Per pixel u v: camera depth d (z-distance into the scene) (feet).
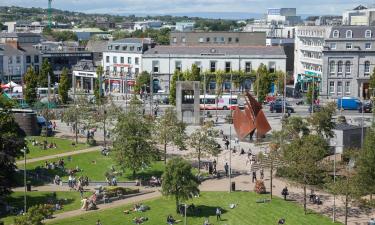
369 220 280.31
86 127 459.32
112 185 348.59
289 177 335.47
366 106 579.48
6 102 357.00
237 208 300.20
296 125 385.70
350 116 549.54
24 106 588.91
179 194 287.69
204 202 310.86
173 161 293.84
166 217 290.15
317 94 622.13
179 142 383.86
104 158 408.05
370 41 654.94
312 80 654.53
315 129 403.13
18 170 375.86
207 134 380.78
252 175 354.33
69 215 295.69
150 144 369.50
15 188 343.67
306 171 296.30
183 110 512.63
